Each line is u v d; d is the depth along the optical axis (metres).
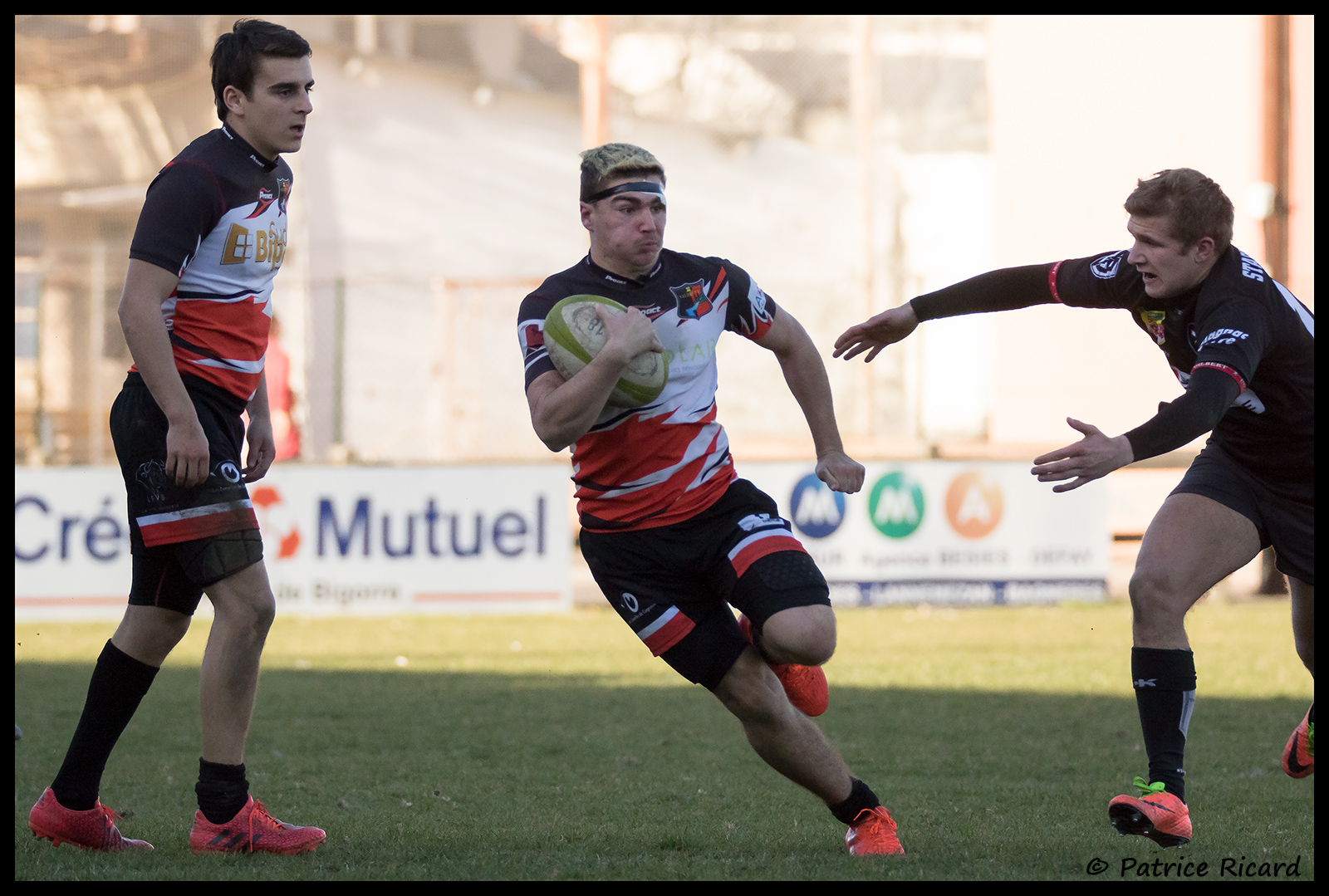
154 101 73.31
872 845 13.40
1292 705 24.33
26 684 28.53
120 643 14.15
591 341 12.77
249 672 13.93
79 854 13.77
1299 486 13.73
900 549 44.34
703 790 17.19
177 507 13.80
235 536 13.91
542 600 43.72
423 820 15.33
